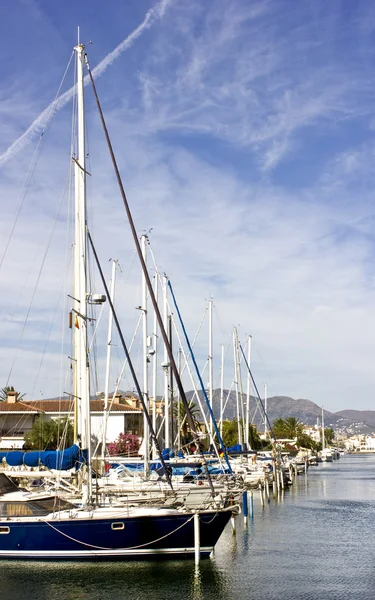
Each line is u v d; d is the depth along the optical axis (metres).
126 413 77.00
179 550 27.95
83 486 28.70
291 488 75.12
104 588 25.03
